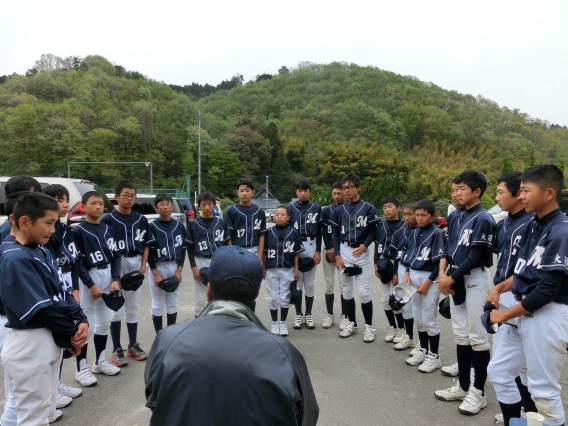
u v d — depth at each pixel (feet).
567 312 7.63
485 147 237.66
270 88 356.79
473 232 10.72
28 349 7.54
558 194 7.79
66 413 10.50
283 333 16.69
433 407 10.87
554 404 7.75
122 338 16.21
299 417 4.40
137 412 10.57
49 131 146.00
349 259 16.30
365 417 10.33
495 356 9.16
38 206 7.73
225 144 193.67
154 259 14.98
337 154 202.69
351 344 15.66
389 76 367.86
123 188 14.01
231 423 4.01
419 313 13.60
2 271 7.46
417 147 235.81
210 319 4.68
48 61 254.47
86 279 12.14
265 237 16.98
